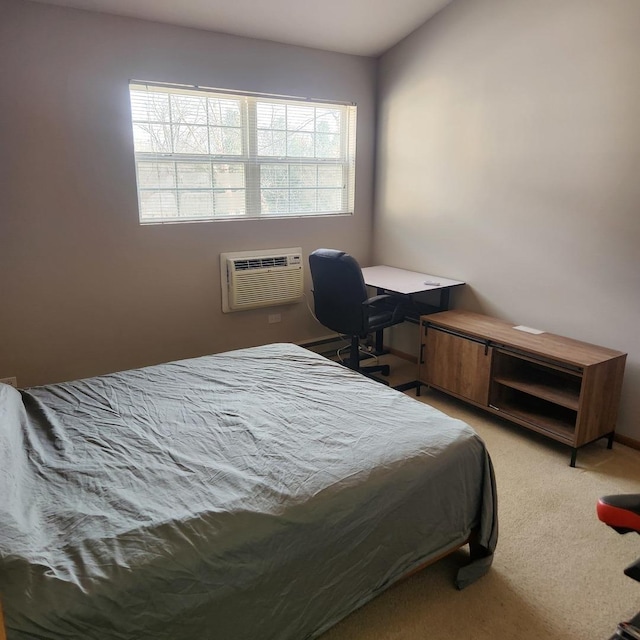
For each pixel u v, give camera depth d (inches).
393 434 73.0
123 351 138.1
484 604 71.2
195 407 81.7
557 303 123.9
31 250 121.1
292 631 58.2
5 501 53.8
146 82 127.0
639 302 108.4
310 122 158.2
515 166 128.2
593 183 112.8
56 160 119.6
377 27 143.3
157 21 125.0
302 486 60.9
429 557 69.8
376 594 65.3
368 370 153.6
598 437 109.6
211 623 52.3
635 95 103.1
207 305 148.5
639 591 73.6
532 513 90.7
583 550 81.6
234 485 61.2
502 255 135.0
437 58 143.5
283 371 96.7
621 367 109.0
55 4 113.0
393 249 170.4
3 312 121.0
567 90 114.5
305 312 168.1
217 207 147.4
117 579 47.6
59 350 129.3
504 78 127.3
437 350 134.7
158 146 134.8
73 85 118.2
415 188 157.8
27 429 73.0
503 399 125.8
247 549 53.7
